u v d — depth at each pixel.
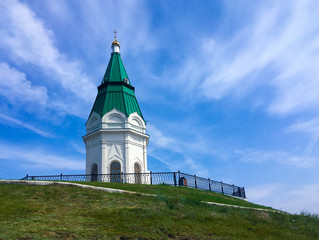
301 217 17.25
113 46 41.97
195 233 10.97
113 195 14.73
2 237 8.58
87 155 35.44
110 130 34.47
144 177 29.17
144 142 36.38
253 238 11.52
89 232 9.72
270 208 22.41
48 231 9.40
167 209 13.13
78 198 13.59
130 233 10.04
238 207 16.64
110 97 36.94
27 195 13.38
